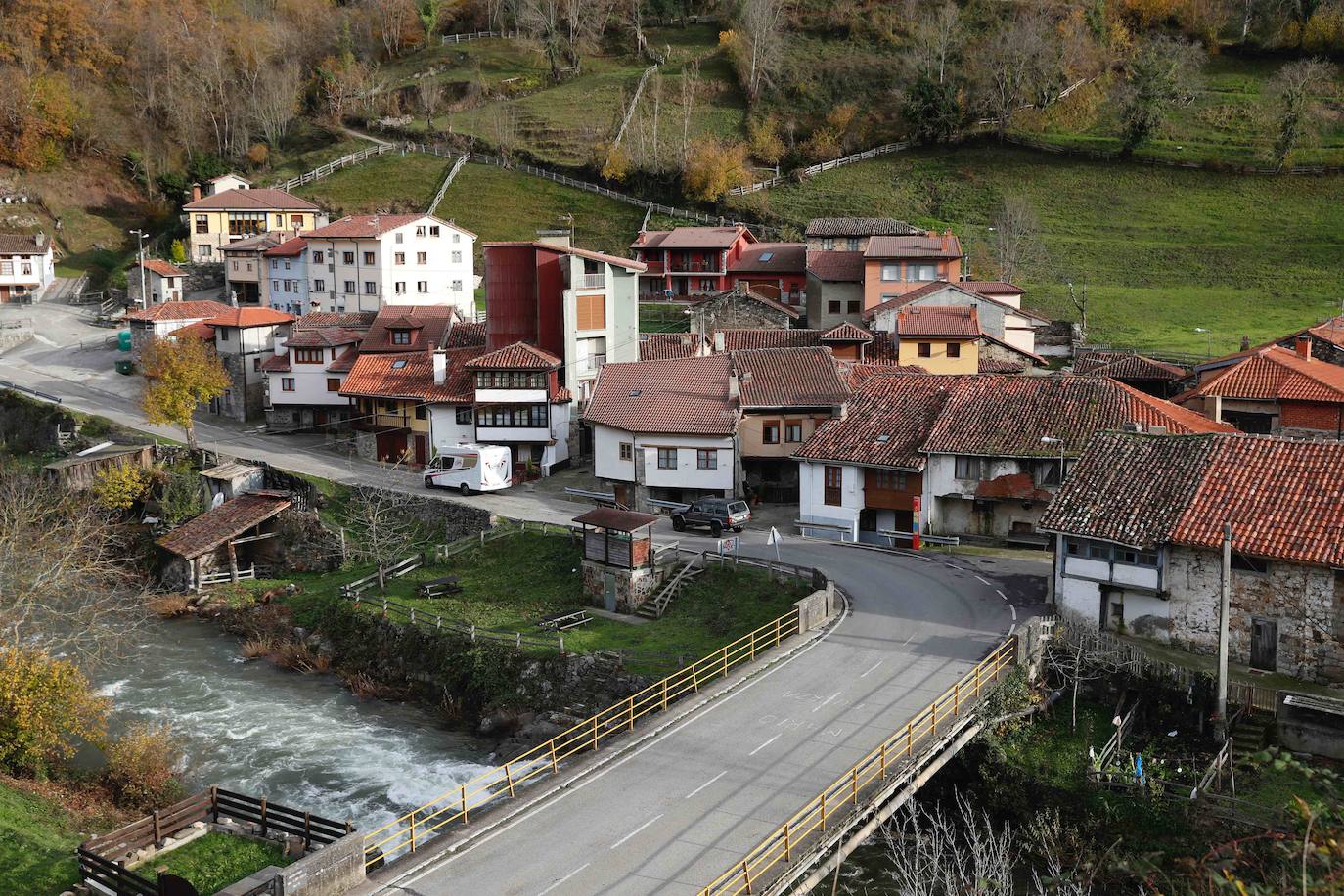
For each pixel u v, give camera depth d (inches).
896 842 1417.3
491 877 1082.7
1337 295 4229.8
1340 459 1644.9
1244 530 1574.8
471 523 2573.8
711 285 4517.7
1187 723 1518.2
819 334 3267.7
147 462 3127.5
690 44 7322.8
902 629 1738.4
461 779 1685.5
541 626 2047.2
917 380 2454.5
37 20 6151.6
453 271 4399.6
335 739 1841.8
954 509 2262.6
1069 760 1460.4
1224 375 2566.4
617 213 5511.8
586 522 2114.9
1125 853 1312.7
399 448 3149.6
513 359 2928.2
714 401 2613.2
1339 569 1478.8
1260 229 4869.6
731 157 5669.3
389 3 7687.0
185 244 5123.0
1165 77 5536.4
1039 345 3779.5
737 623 1921.8
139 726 1765.5
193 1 7071.9
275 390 3469.5
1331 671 1518.2
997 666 1540.4
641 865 1097.4
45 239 5068.9
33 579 1969.7
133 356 4005.9
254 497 2780.5
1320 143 5447.8
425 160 6072.8
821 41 6983.3
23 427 3570.4
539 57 7273.6
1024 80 6023.6
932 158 5861.2
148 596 2425.0
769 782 1264.8
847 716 1427.2
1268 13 6461.6
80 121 5944.9
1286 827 1248.2
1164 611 1665.8
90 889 1222.9
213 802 1368.1
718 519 2388.0
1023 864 1374.3
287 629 2287.2
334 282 4328.3
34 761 1582.2
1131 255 4749.0
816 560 2142.0
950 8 6643.7
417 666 2057.1
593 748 1637.6
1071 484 1792.6
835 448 2325.3
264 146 6259.8
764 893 1042.7
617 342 3211.1
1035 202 5315.0
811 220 5295.3
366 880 1096.8
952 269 3841.0
